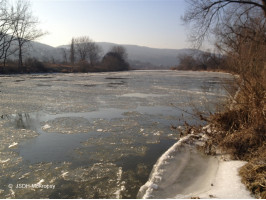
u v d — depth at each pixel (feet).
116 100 49.24
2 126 30.32
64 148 23.09
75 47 246.68
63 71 156.66
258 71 22.93
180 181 15.65
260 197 12.07
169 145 24.03
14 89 61.98
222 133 21.71
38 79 94.73
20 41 126.11
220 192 12.96
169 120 33.83
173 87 73.20
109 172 18.22
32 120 33.35
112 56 248.11
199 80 100.32
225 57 25.99
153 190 14.58
